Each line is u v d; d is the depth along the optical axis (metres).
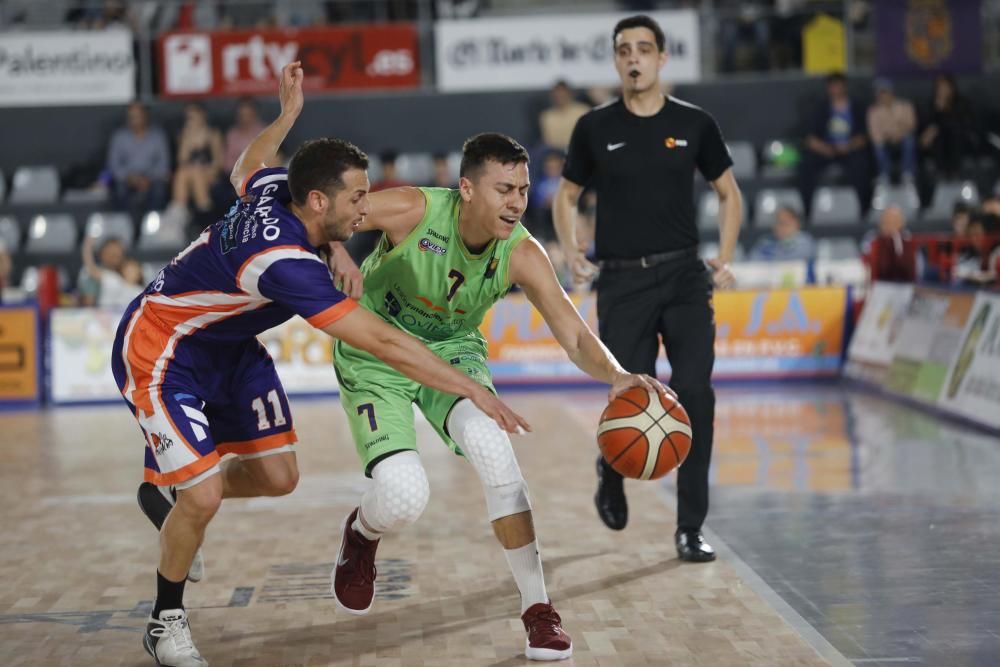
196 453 6.27
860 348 19.16
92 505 11.23
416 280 6.73
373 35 24.09
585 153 9.02
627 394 6.82
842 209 23.41
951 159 23.75
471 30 24.11
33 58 23.88
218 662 6.56
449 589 7.96
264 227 6.04
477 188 6.32
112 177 24.05
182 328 6.38
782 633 6.84
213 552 9.14
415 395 6.99
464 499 11.05
